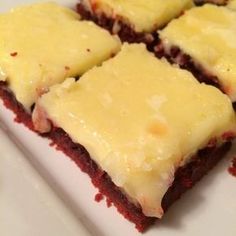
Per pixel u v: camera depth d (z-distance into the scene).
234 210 0.10
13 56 0.11
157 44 0.12
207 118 0.09
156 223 0.09
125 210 0.09
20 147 0.11
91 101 0.10
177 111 0.09
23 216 0.09
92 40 0.11
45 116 0.10
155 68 0.10
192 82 0.10
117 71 0.10
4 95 0.11
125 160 0.09
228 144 0.11
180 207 0.10
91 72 0.10
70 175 0.10
